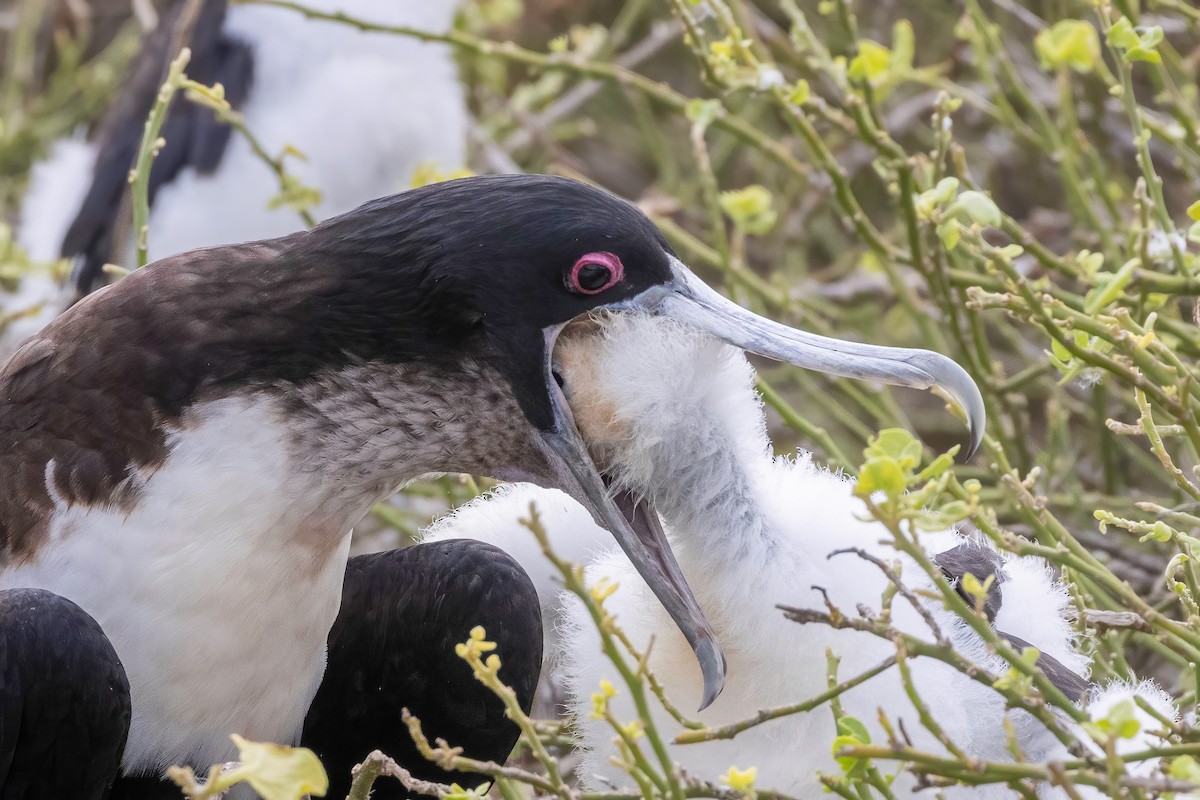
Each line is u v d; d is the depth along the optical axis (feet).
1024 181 46.09
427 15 42.78
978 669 21.45
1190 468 33.60
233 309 25.08
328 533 25.67
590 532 29.01
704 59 33.04
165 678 24.85
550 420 25.57
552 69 40.22
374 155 42.78
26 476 24.72
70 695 23.18
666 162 45.70
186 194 42.73
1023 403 33.86
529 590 27.07
